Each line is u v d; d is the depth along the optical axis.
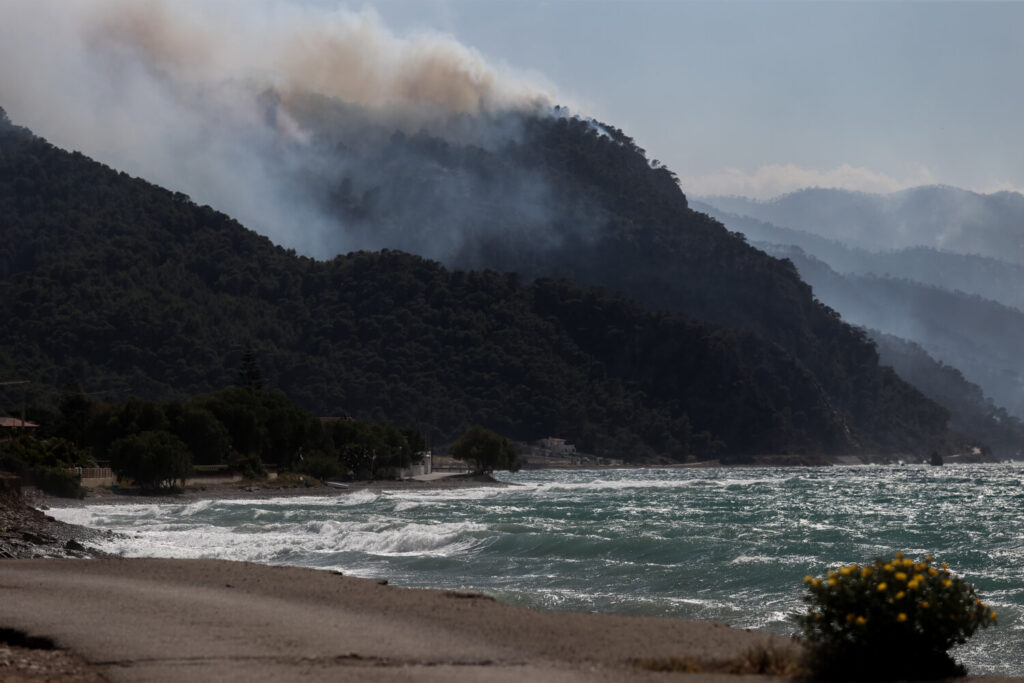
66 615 18.72
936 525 65.00
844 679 15.26
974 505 96.44
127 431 122.06
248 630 17.41
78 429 132.12
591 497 116.81
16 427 124.25
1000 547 47.66
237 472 126.69
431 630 18.39
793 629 25.50
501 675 14.05
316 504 92.06
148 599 21.20
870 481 183.12
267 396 151.25
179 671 14.02
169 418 129.00
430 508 83.00
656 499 110.25
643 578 35.19
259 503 94.06
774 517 74.50
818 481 185.88
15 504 48.94
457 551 43.59
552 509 82.00
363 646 16.20
